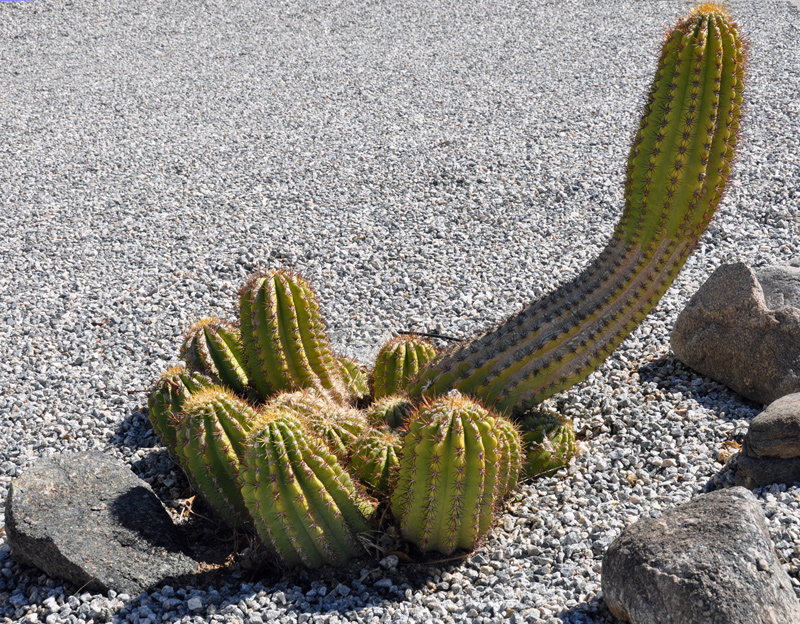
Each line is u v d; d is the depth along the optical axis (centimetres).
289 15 1401
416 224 665
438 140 830
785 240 580
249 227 674
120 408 435
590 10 1304
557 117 866
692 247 317
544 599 273
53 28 1364
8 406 440
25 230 686
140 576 288
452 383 325
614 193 687
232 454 297
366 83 1041
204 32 1329
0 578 309
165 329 525
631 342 459
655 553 248
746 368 390
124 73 1141
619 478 343
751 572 236
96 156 848
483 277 575
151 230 677
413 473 268
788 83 881
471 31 1249
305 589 286
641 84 946
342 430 309
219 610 274
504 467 279
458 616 268
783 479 316
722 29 288
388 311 538
